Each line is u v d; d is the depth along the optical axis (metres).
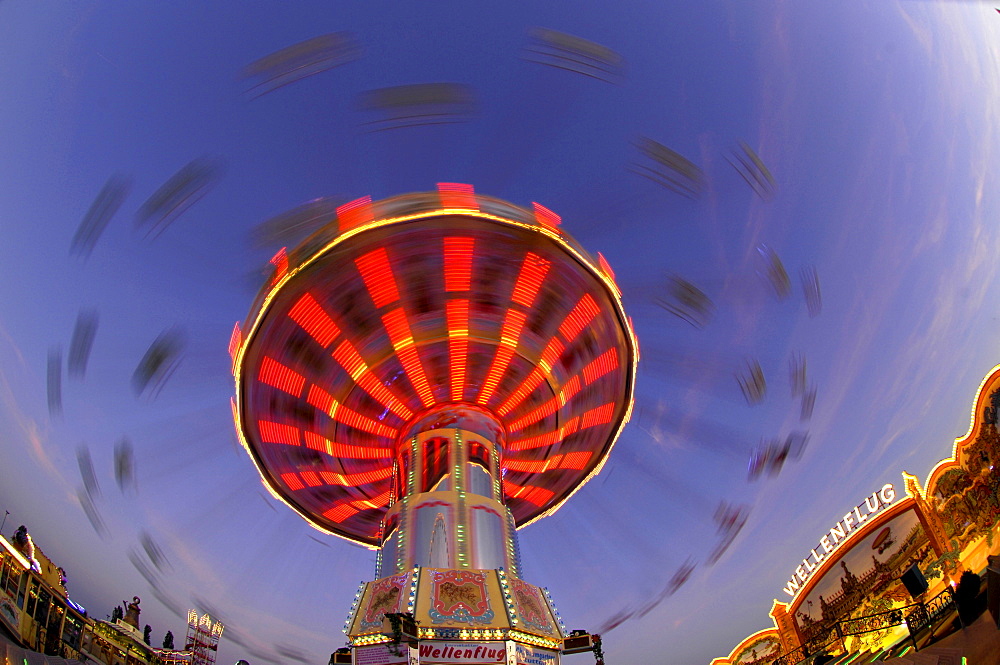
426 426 15.05
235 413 14.88
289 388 14.66
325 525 18.39
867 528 23.69
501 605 11.27
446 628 10.67
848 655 23.06
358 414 15.37
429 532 12.62
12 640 17.95
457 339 14.93
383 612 11.12
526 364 15.37
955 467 19.80
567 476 18.19
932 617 17.34
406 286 14.23
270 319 13.77
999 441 18.08
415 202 13.70
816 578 25.69
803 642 25.88
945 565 19.58
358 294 14.12
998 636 13.23
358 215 13.59
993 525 17.94
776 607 27.41
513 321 14.96
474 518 12.98
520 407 15.76
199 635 28.48
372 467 16.27
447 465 13.96
